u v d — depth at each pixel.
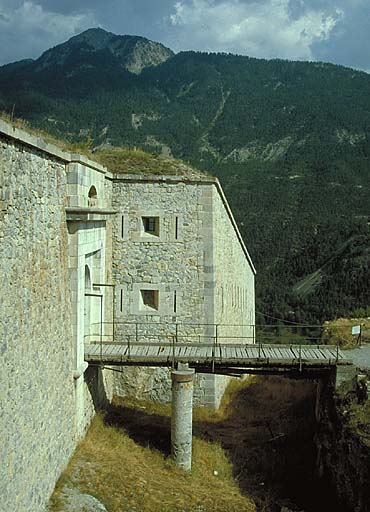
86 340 16.89
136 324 19.00
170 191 19.02
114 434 15.67
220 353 15.95
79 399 14.34
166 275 19.03
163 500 12.33
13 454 9.73
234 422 18.42
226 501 12.90
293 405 19.31
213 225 19.02
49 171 12.40
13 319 9.93
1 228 9.38
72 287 14.03
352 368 15.04
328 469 14.02
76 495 11.76
